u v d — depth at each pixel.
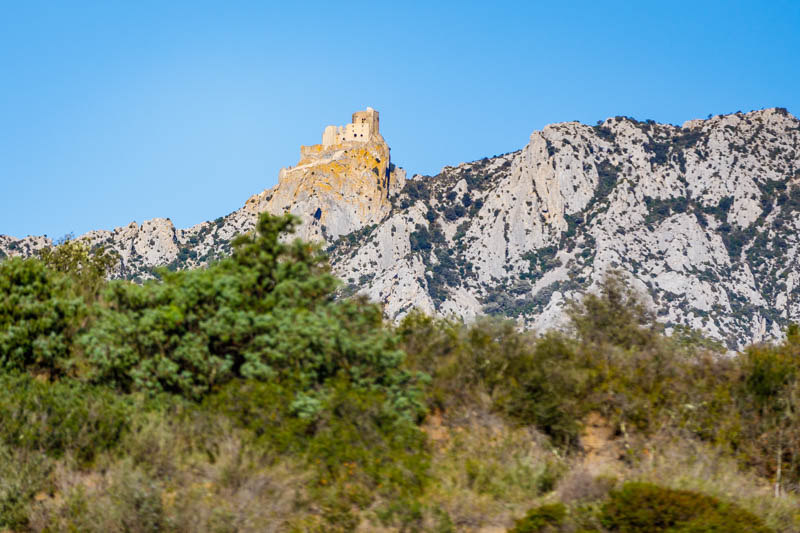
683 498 10.15
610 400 13.27
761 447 12.79
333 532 9.66
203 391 12.00
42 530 9.39
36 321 12.90
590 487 10.86
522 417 12.72
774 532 10.25
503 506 10.63
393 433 11.55
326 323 12.83
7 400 11.09
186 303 12.70
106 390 11.94
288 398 11.62
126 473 9.87
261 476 10.16
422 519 9.91
